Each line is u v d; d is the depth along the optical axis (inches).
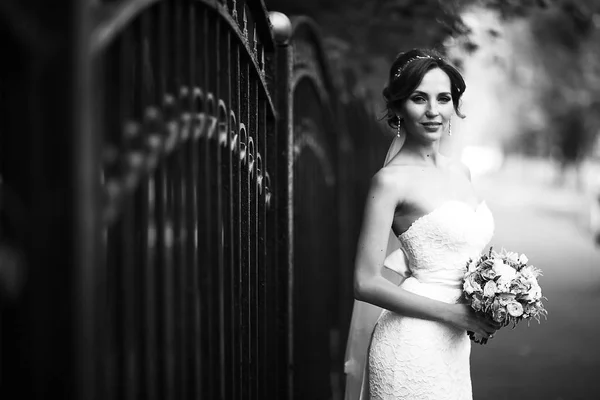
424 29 304.7
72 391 57.4
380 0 303.9
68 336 57.0
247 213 125.1
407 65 140.6
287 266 154.3
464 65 300.0
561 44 555.5
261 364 141.3
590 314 383.6
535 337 333.4
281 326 154.5
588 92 1031.6
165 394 80.6
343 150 260.8
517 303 129.4
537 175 2022.6
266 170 146.6
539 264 569.9
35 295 57.0
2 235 57.4
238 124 117.9
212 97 102.0
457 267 137.3
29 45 55.7
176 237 85.5
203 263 96.6
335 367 251.1
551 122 1392.7
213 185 102.0
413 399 133.9
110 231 72.6
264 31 141.9
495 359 294.5
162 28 78.6
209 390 96.0
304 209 190.4
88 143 57.5
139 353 75.7
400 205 139.6
